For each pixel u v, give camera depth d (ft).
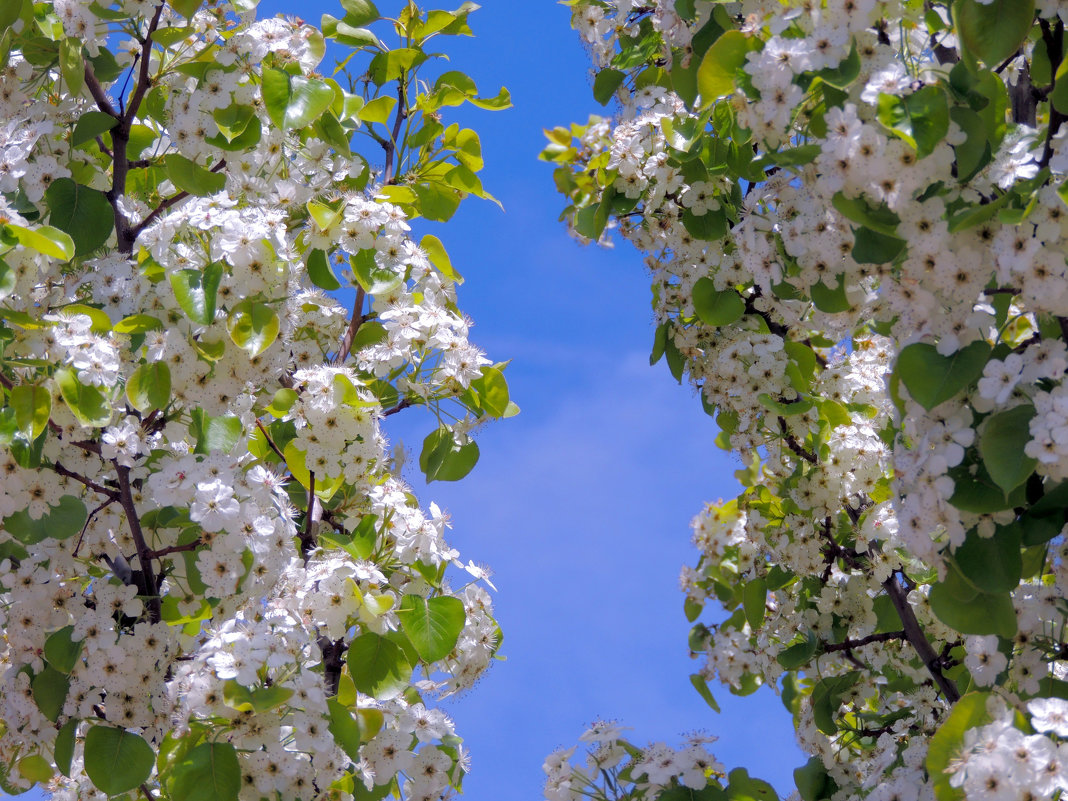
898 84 9.09
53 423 12.15
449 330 15.17
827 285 11.22
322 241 15.06
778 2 10.95
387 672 13.01
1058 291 8.58
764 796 11.78
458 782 14.47
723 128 13.75
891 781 12.03
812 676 15.26
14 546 13.26
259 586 12.30
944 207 9.24
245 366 12.28
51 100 14.69
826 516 15.02
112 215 13.89
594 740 12.69
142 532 13.41
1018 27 9.08
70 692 12.10
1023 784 8.16
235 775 11.14
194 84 14.74
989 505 8.96
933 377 9.04
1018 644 10.30
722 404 15.88
